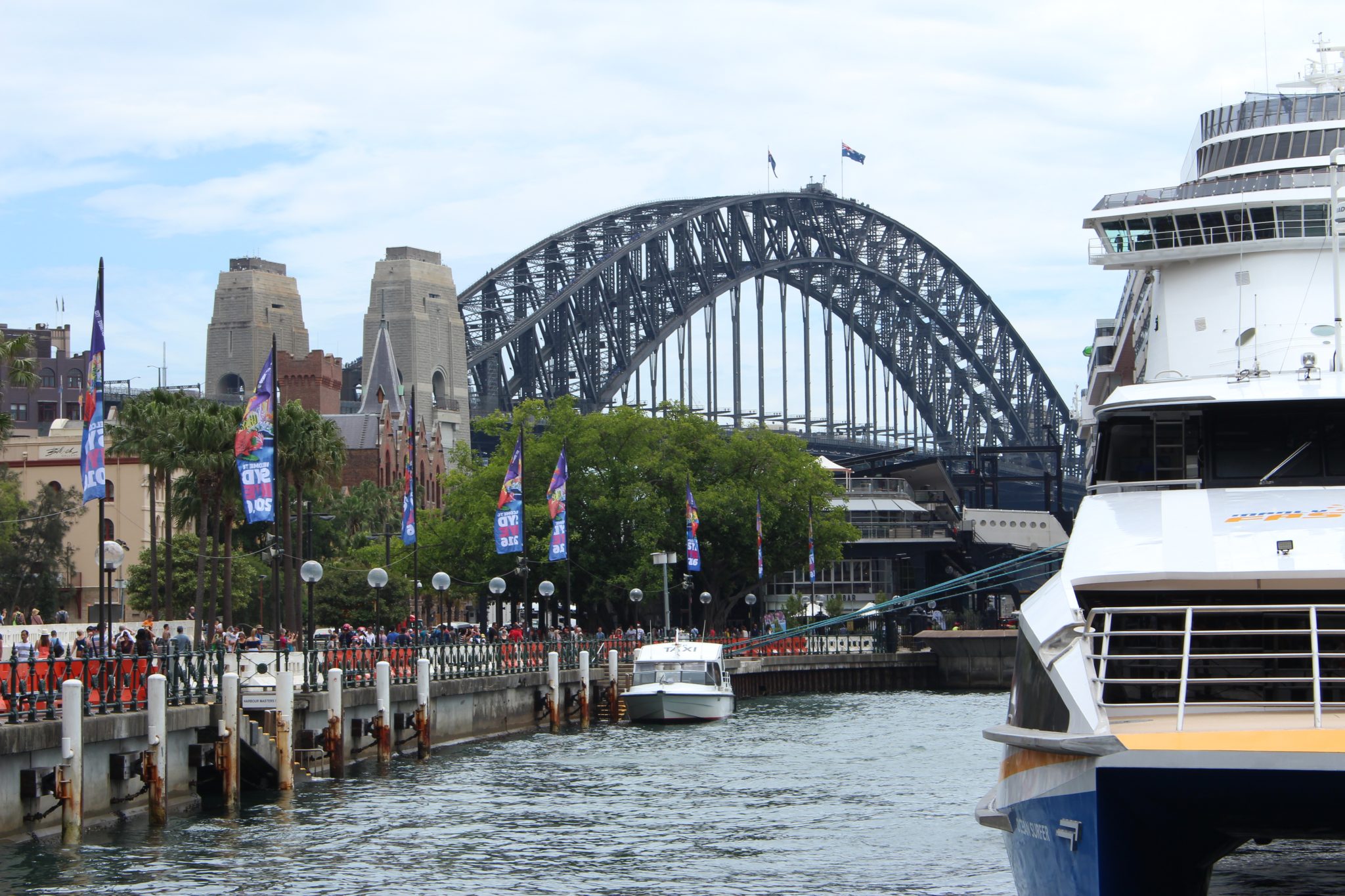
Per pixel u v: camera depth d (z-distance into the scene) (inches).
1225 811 649.0
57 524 4367.6
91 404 1656.0
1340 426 802.8
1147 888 660.7
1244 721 656.4
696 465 4392.2
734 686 3941.9
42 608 4259.4
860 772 2032.5
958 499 6077.8
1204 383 837.8
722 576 4557.1
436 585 2368.4
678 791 1829.5
